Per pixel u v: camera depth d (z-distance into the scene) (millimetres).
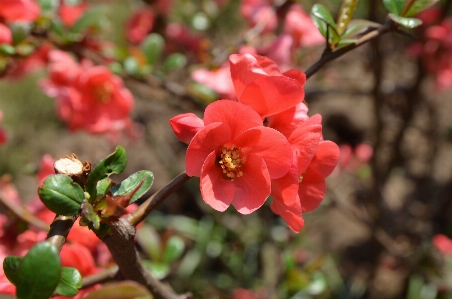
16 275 226
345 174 965
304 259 794
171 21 833
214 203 263
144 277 283
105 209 242
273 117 279
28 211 399
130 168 1012
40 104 1134
